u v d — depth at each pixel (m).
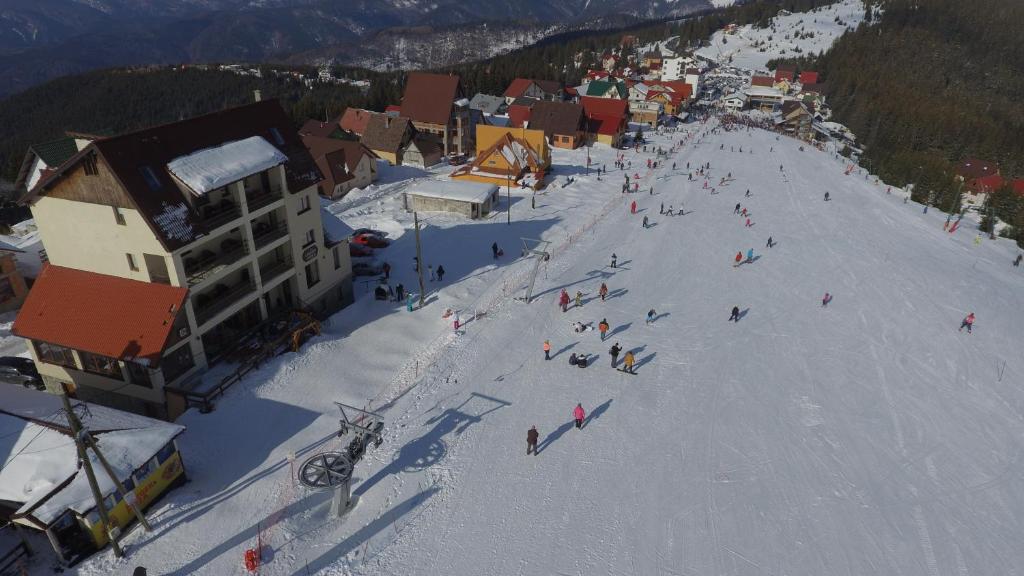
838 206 76.12
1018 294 51.91
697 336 39.50
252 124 35.28
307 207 37.22
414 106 93.25
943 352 39.84
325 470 23.02
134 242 28.61
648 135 122.12
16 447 21.30
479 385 32.47
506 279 46.78
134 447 22.05
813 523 24.25
